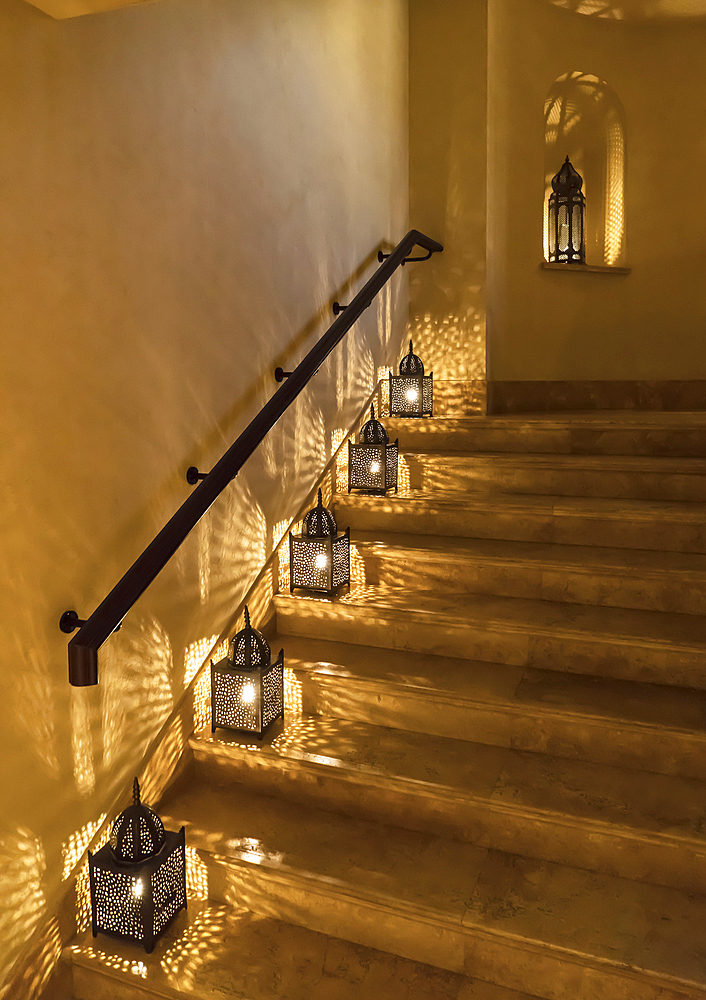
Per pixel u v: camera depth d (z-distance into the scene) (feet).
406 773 6.61
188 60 6.76
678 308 15.40
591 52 14.84
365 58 11.20
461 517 9.86
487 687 7.38
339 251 10.46
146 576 5.49
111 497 6.02
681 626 7.73
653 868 5.80
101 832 6.18
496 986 5.41
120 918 5.78
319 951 5.77
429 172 13.51
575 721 6.80
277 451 8.95
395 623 8.38
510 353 14.69
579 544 9.32
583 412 14.49
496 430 11.41
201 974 5.52
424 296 13.82
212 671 7.28
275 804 7.00
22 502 5.16
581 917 5.43
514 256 14.48
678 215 15.26
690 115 15.06
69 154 5.38
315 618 8.77
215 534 7.68
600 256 15.84
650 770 6.68
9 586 5.09
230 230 7.61
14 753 5.21
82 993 5.73
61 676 5.60
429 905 5.56
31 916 5.47
